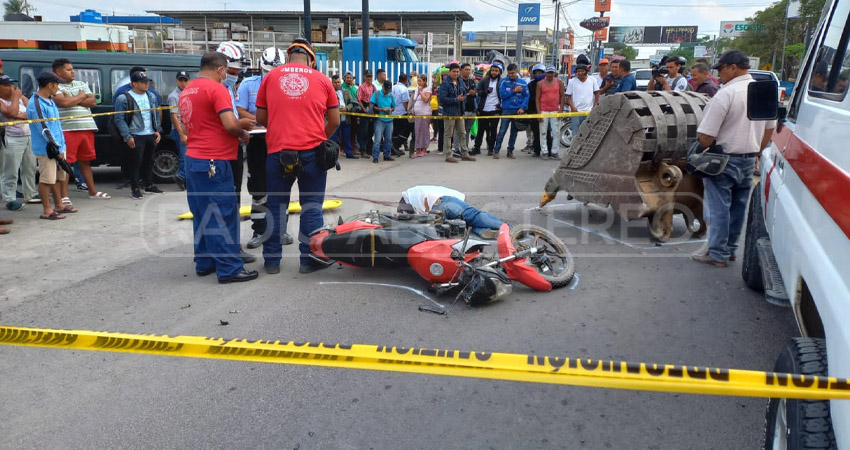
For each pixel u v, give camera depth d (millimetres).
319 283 4707
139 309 4168
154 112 8047
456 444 2676
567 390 3150
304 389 3152
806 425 1690
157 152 8891
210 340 2041
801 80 3326
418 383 3223
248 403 3014
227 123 4367
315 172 4688
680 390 1644
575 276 4848
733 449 2635
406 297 4398
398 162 11211
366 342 3631
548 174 9656
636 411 2947
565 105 11180
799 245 2246
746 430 2771
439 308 4156
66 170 6762
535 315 4074
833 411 1609
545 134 11320
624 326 3889
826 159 2068
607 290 4531
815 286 1878
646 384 1670
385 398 3066
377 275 4875
